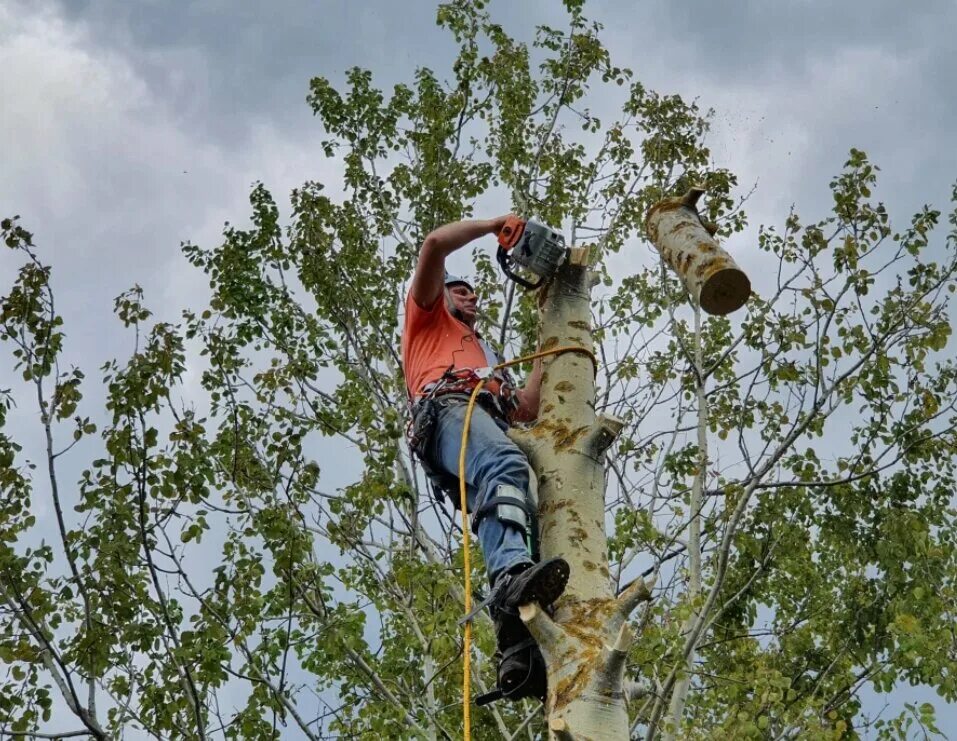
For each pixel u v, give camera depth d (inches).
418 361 169.0
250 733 238.5
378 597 292.0
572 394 151.5
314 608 263.4
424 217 396.5
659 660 244.2
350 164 406.6
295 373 352.5
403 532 300.0
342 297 374.6
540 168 398.6
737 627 319.3
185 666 236.7
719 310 156.7
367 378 355.3
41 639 239.6
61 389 263.0
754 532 324.5
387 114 418.6
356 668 274.7
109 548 247.8
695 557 292.2
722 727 276.8
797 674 311.3
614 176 395.2
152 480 261.3
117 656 247.9
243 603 250.1
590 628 130.8
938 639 287.6
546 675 133.1
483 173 403.5
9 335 269.3
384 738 241.8
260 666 243.9
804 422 288.8
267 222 383.6
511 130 403.9
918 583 315.0
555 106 412.8
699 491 312.3
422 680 285.9
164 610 245.1
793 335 315.0
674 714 264.5
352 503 292.5
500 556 139.3
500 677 141.4
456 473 154.9
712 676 285.7
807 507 325.1
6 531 256.8
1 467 264.8
